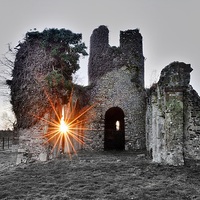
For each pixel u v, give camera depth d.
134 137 18.02
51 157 13.37
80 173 9.73
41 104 13.16
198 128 10.27
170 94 10.51
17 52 14.02
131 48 19.34
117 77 18.77
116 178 8.76
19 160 13.02
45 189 7.58
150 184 7.91
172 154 10.20
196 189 7.31
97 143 17.95
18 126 13.41
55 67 13.81
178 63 10.66
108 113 22.17
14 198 6.77
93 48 19.66
